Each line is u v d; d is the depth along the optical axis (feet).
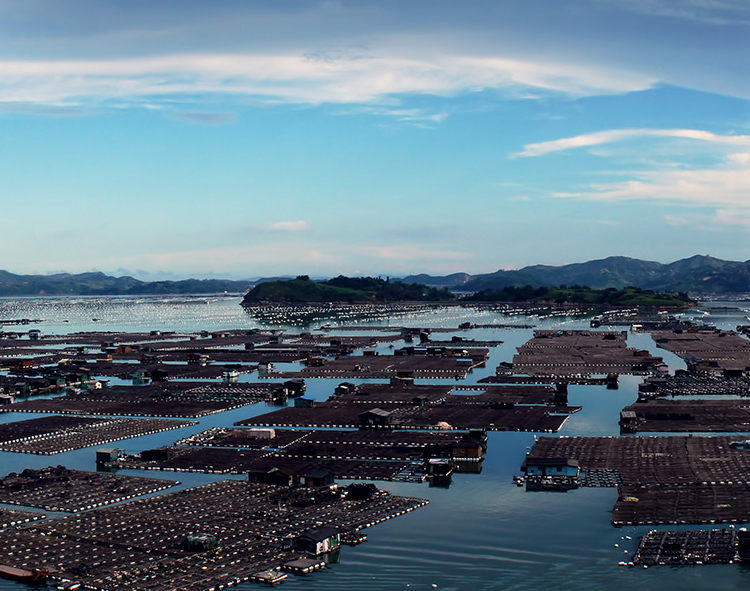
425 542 325.83
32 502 378.53
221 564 303.89
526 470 415.44
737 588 283.18
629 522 342.64
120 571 297.94
